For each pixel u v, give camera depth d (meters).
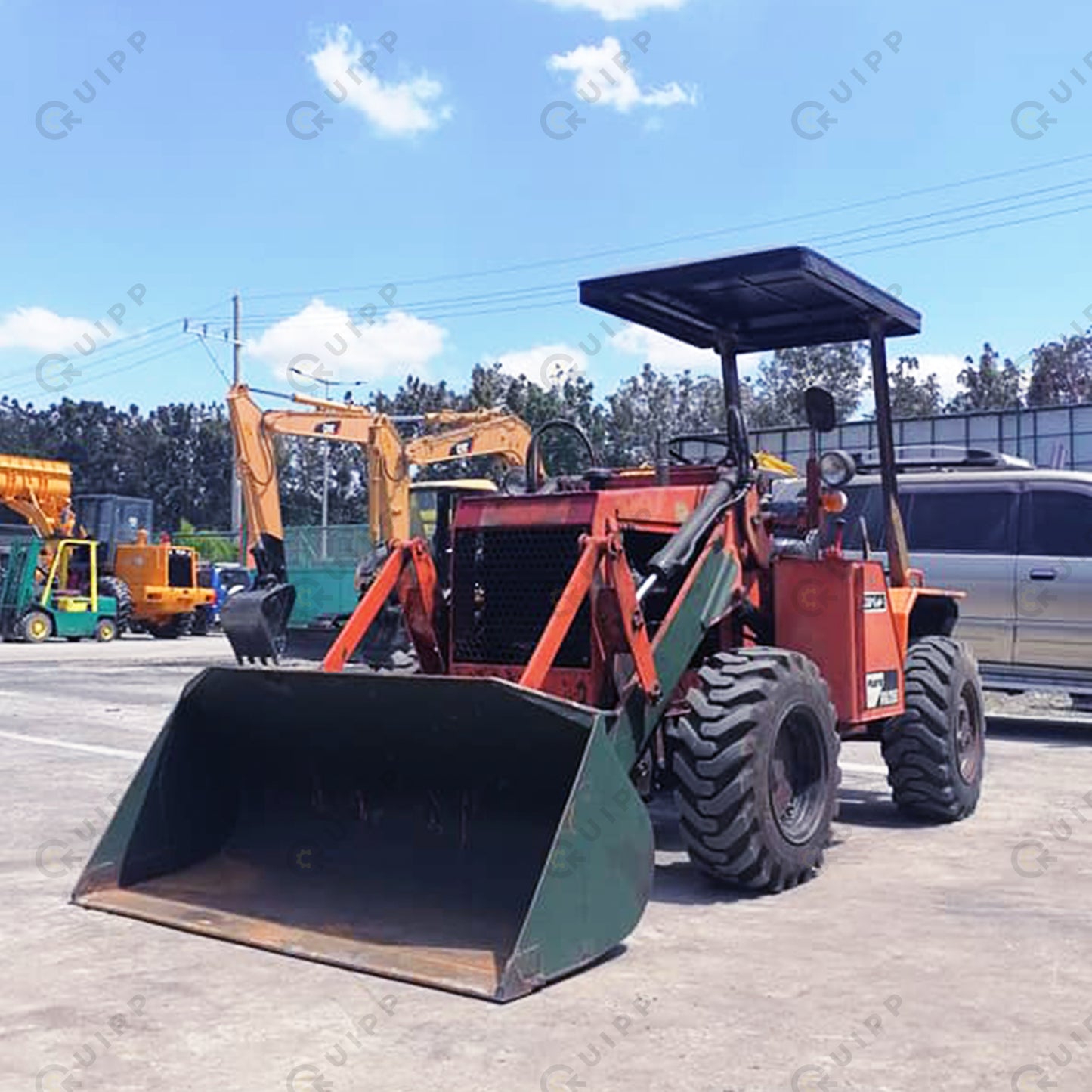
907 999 4.23
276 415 18.62
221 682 5.38
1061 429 28.09
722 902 5.44
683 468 6.56
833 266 6.39
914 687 7.18
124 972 4.53
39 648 24.50
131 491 56.00
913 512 11.72
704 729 5.38
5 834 6.99
